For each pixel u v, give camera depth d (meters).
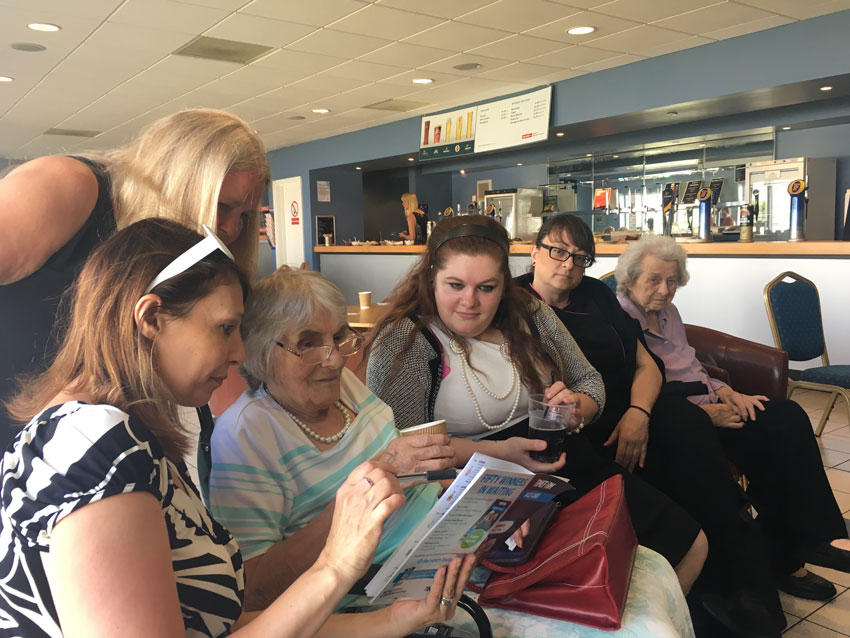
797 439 2.29
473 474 0.94
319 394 1.24
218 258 0.82
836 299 5.08
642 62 6.23
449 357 1.69
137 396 0.77
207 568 0.82
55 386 0.79
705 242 6.05
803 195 5.58
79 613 0.65
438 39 5.45
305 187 10.91
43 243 1.12
